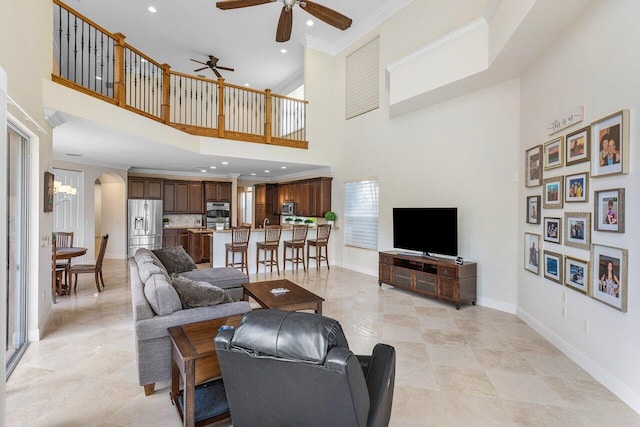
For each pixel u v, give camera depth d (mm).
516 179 4062
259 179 10625
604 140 2465
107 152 5961
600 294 2504
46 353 2949
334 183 7617
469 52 4000
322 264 7637
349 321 3869
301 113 7629
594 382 2529
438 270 4562
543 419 2082
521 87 3955
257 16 6086
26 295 3160
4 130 1494
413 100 4938
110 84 8391
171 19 6156
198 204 9438
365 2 5785
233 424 1574
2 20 2451
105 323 3723
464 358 2926
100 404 2193
